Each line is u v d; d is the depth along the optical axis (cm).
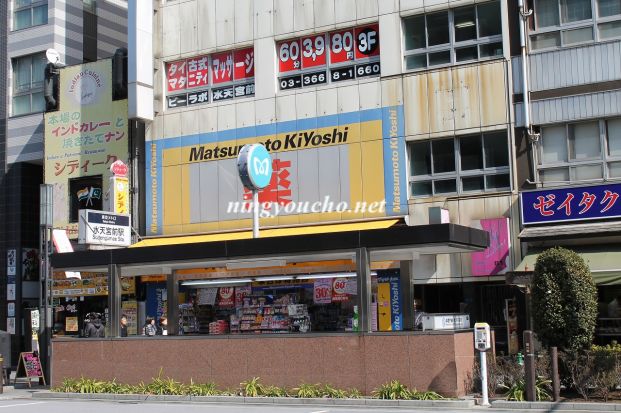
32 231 3350
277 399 1823
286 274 2369
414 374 1759
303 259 2070
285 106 2625
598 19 2223
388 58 2473
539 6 2306
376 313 2378
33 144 3316
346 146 2506
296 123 2597
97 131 2988
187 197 2775
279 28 2673
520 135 2280
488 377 1758
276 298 2475
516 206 2258
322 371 1869
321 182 2534
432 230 1788
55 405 1906
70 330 2945
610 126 2195
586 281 1697
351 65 2567
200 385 1994
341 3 2570
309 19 2622
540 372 1691
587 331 1689
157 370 2095
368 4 2523
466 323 1952
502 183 2312
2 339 2575
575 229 2089
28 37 3381
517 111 2291
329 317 2384
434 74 2403
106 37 3600
